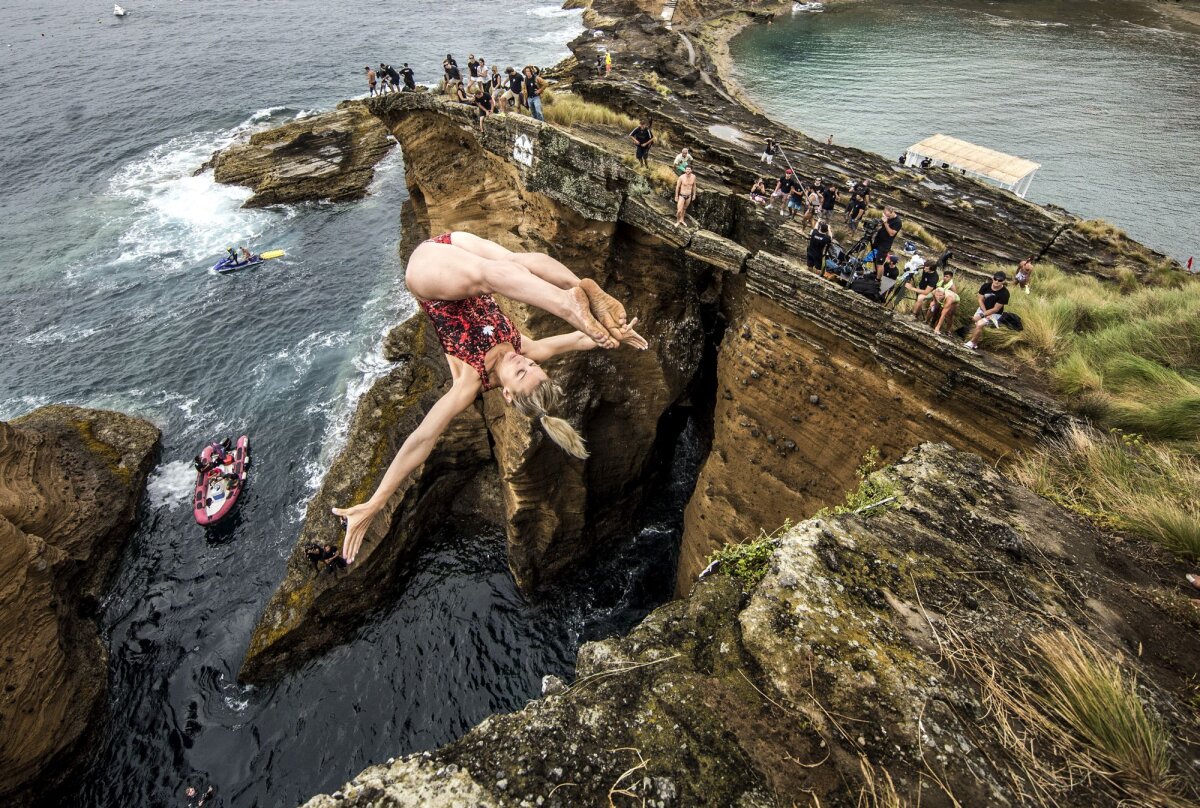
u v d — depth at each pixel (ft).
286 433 77.00
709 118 107.14
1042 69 195.62
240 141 145.89
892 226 41.73
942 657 14.39
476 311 11.36
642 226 46.32
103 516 65.26
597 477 58.49
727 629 15.15
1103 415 31.12
